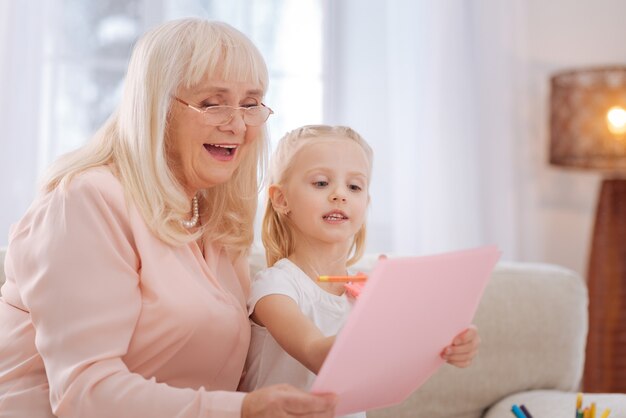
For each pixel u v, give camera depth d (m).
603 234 2.69
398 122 2.88
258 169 1.35
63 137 2.76
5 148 2.53
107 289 1.06
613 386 2.64
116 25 2.82
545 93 3.04
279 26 2.95
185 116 1.18
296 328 1.14
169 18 2.86
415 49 2.89
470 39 2.93
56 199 1.10
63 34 2.76
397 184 2.86
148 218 1.14
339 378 0.94
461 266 0.96
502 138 2.93
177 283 1.13
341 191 1.23
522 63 2.97
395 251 2.86
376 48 2.95
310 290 1.24
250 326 1.26
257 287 1.23
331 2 2.98
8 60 2.53
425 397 1.59
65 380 1.01
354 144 1.27
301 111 2.96
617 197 2.70
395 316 0.92
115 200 1.12
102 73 2.80
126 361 1.11
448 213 2.86
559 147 2.74
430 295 0.94
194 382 1.18
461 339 1.07
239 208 1.33
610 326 2.66
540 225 3.03
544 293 1.71
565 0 3.06
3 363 1.13
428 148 2.88
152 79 1.16
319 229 1.24
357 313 0.87
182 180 1.26
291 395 0.94
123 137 1.19
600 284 2.68
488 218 2.93
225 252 1.33
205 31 1.20
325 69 2.98
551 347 1.69
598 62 3.07
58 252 1.06
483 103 2.94
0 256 1.46
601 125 2.64
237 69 1.19
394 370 1.02
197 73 1.16
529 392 1.64
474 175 2.89
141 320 1.11
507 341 1.66
